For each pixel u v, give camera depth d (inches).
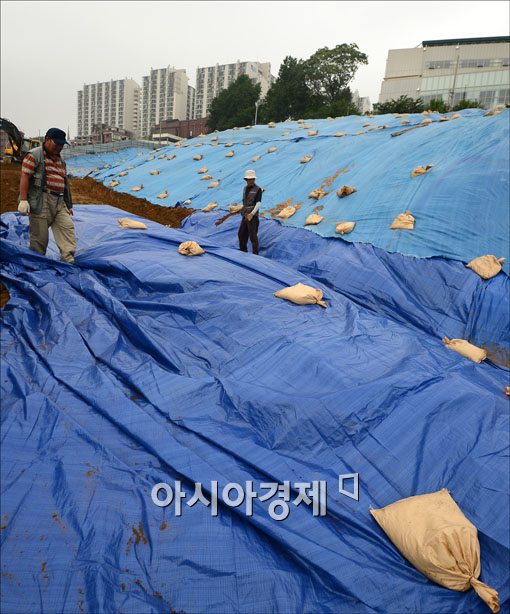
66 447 108.6
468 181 270.5
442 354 176.7
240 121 2015.3
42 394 123.9
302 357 155.0
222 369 153.9
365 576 90.3
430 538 91.7
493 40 1909.4
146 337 159.8
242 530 97.2
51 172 207.2
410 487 114.3
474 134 326.6
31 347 151.2
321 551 93.4
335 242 270.8
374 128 457.1
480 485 112.2
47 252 237.3
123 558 86.9
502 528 102.3
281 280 224.7
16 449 105.4
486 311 207.5
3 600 76.4
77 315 170.9
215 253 252.5
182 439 119.8
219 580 86.7
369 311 214.8
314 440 124.6
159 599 81.7
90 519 92.3
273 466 114.1
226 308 183.9
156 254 237.8
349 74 1875.0
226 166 487.2
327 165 381.4
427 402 135.7
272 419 128.6
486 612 86.8
